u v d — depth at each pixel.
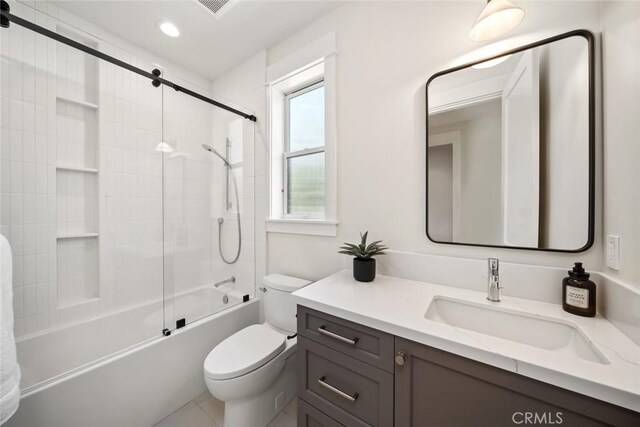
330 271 1.62
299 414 1.06
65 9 1.58
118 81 1.85
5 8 1.21
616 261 0.78
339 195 1.57
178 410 1.46
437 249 1.23
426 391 0.75
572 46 0.92
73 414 1.08
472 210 1.13
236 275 2.17
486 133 1.10
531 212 1.00
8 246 0.91
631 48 0.71
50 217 1.56
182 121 2.17
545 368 0.58
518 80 1.03
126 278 1.87
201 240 2.28
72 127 1.66
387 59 1.38
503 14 0.94
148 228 1.99
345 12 1.54
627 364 0.58
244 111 2.15
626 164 0.73
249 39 1.87
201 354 1.60
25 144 1.47
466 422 0.69
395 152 1.36
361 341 0.88
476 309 0.97
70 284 1.65
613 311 0.76
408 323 0.79
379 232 1.41
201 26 1.73
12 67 1.42
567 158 0.92
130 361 1.27
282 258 1.89
